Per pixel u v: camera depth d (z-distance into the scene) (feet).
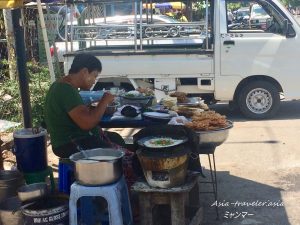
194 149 13.24
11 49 28.02
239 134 24.93
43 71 29.04
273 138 23.84
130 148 15.97
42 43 34.19
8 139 22.07
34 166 15.62
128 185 13.78
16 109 26.17
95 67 13.91
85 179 12.03
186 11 30.04
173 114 15.80
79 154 12.84
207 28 26.58
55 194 13.37
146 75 27.40
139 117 15.94
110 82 28.02
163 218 14.30
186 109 16.60
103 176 12.00
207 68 27.14
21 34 18.65
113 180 12.18
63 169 14.26
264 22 27.40
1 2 14.57
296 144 22.66
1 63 29.14
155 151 12.29
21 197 13.39
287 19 26.89
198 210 14.01
